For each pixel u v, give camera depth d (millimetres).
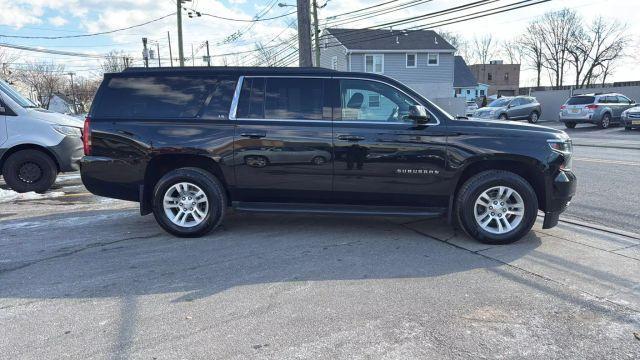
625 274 4355
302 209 5480
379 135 5223
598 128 24344
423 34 40406
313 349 3115
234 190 5488
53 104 63094
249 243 5340
